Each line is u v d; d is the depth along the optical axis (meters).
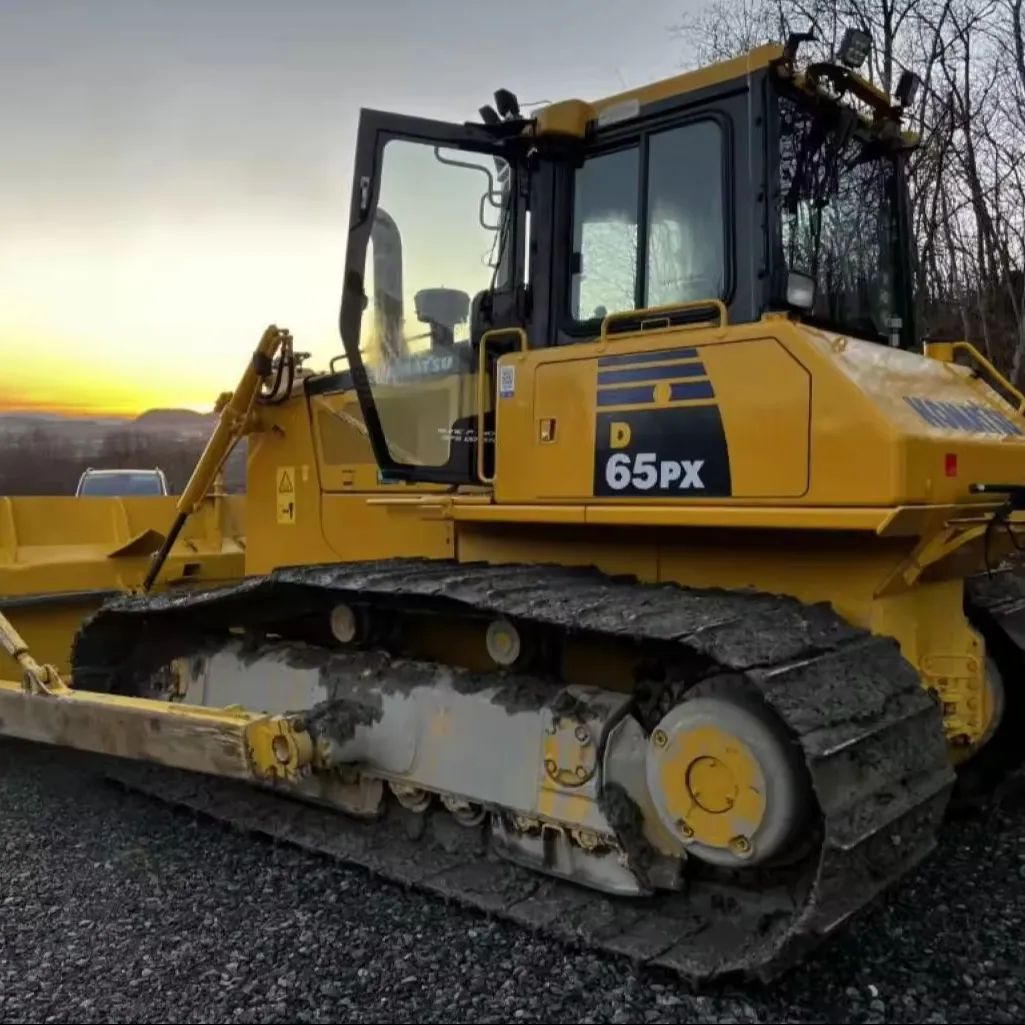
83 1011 3.11
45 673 4.77
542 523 4.01
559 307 4.02
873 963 3.36
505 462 3.89
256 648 4.85
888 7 11.28
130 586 6.14
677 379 3.45
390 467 4.32
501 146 4.06
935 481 3.18
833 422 3.13
